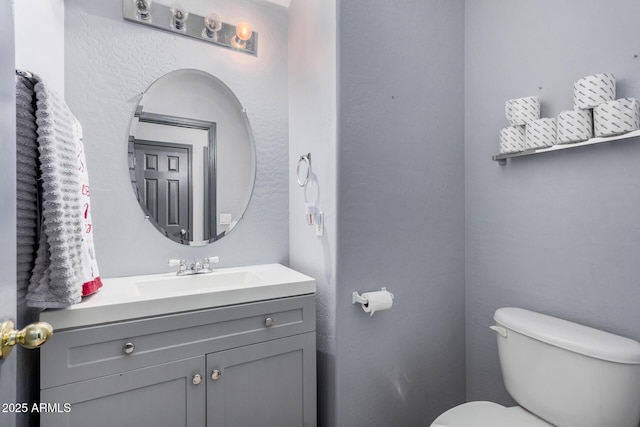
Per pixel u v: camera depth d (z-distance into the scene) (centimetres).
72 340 86
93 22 129
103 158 130
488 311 149
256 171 165
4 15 50
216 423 105
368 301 123
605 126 99
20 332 50
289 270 148
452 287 156
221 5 155
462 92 161
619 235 105
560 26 120
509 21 140
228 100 158
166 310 98
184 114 147
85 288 97
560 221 121
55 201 81
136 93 137
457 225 158
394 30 140
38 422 94
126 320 93
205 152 152
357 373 130
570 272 118
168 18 143
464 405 114
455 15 159
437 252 152
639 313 100
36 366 93
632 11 101
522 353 113
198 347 102
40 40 99
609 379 91
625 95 103
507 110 132
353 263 129
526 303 133
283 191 172
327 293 133
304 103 154
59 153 86
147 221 139
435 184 151
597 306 110
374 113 134
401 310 141
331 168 130
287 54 173
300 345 122
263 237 166
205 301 104
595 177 111
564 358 100
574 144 110
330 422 129
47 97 81
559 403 100
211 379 104
